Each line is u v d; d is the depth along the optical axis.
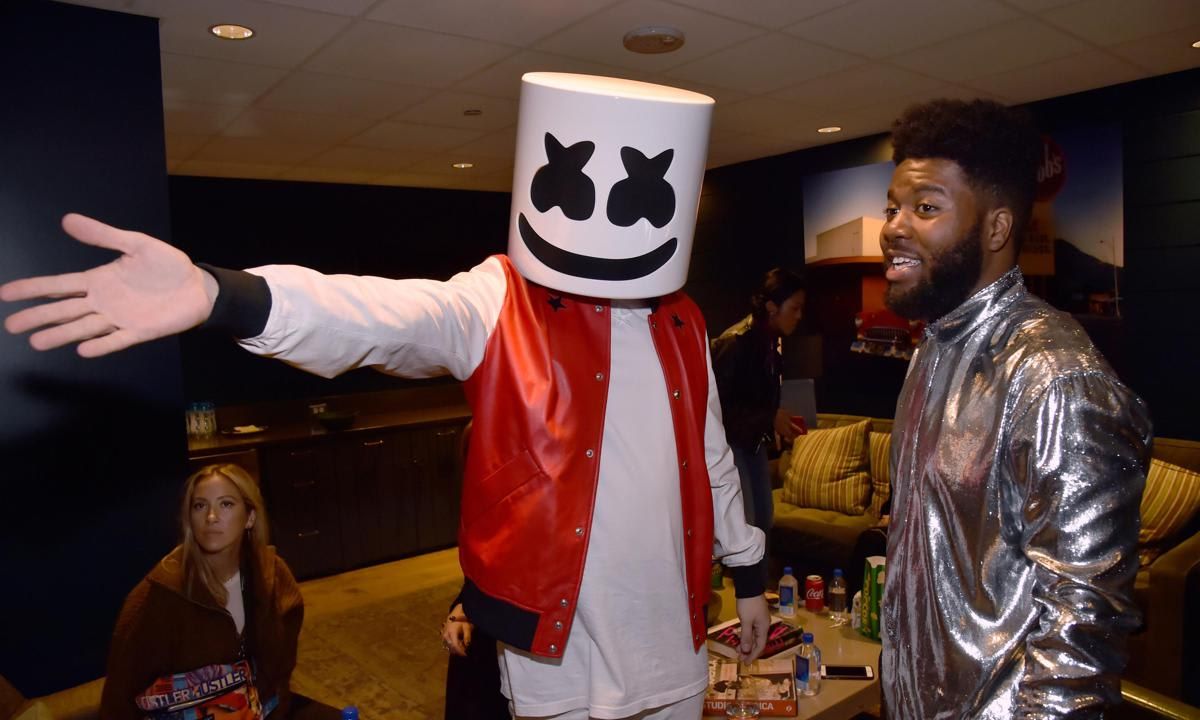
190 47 2.65
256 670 2.00
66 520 2.40
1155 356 3.52
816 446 4.01
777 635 2.15
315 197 5.20
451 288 0.92
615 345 0.99
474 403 0.95
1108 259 3.63
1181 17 2.64
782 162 4.95
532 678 0.96
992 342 0.89
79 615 2.43
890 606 0.98
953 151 0.89
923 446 0.93
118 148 2.45
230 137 3.87
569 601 0.92
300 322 0.72
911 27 2.67
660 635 0.98
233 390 4.89
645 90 0.95
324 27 2.50
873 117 3.99
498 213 6.06
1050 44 2.90
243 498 1.97
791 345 4.99
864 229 4.52
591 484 0.93
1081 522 0.75
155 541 2.56
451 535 5.14
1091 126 3.64
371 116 3.58
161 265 0.64
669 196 0.93
